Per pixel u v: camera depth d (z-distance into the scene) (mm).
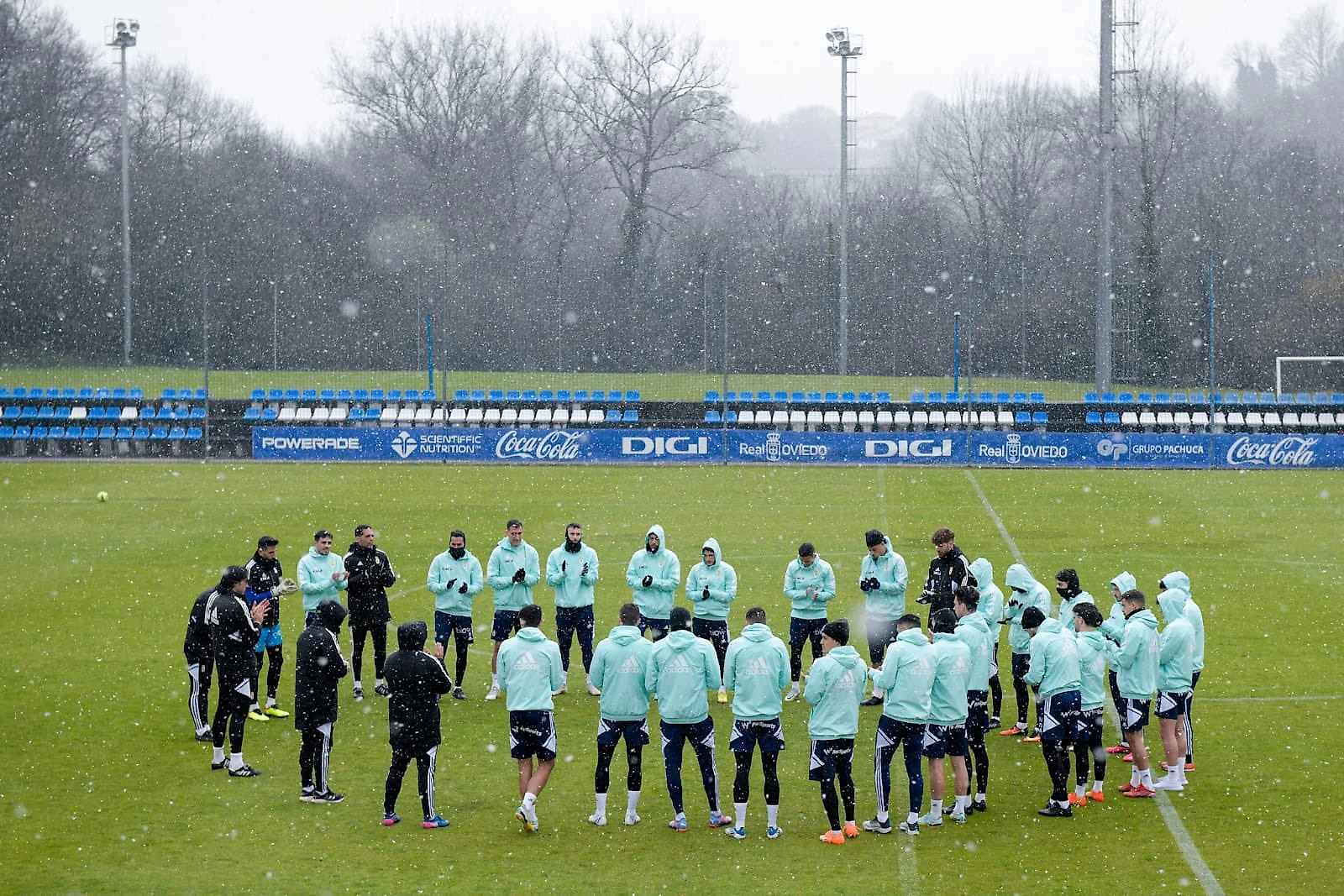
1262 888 9734
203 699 13469
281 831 10961
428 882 9844
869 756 13211
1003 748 13602
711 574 15375
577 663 16891
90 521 28672
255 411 44844
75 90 62406
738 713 10977
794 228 70000
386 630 15266
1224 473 38000
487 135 69688
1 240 56562
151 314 57156
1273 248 62875
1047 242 68250
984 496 32781
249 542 25859
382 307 59750
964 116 77375
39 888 9656
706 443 40906
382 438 41344
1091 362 56625
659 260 69750
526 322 60750
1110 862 10266
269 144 69750
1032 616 11477
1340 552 24750
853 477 37031
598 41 68438
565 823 11242
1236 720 14258
